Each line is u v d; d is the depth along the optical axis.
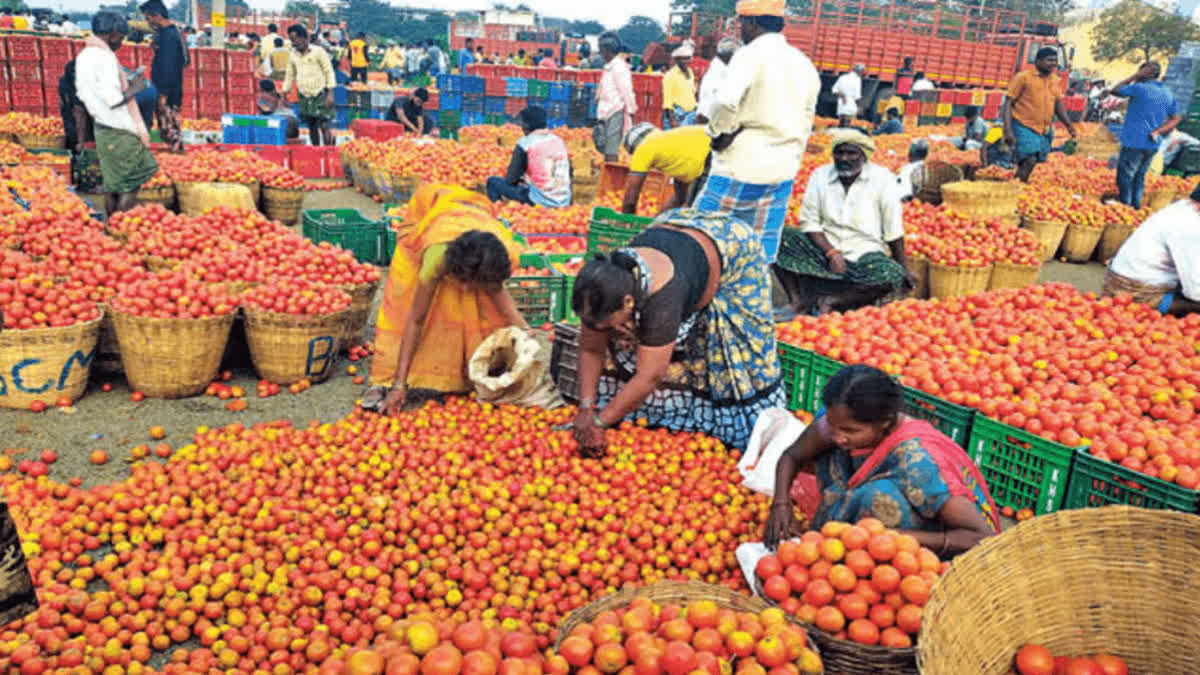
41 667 3.19
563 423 5.37
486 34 78.81
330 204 12.40
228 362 6.49
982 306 6.96
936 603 2.56
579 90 21.75
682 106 16.33
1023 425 4.93
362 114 20.70
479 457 4.92
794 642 2.76
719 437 5.26
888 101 24.75
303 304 5.96
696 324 5.09
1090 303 7.03
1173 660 2.88
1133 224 11.39
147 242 6.74
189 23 66.88
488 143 14.46
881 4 26.36
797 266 8.19
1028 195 12.02
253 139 13.83
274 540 4.14
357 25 132.88
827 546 3.02
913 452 3.38
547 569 4.05
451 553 4.10
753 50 6.67
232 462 4.78
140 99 10.51
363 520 4.31
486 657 2.64
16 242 6.53
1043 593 2.88
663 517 4.32
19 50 16.23
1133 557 2.90
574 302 4.03
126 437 5.29
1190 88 19.36
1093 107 30.70
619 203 9.99
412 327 5.48
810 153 17.78
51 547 4.04
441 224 5.43
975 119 19.88
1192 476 4.27
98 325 5.62
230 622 3.70
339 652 3.26
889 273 7.81
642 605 2.97
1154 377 5.51
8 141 12.54
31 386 5.40
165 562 3.96
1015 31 29.73
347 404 6.03
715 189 7.05
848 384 3.39
